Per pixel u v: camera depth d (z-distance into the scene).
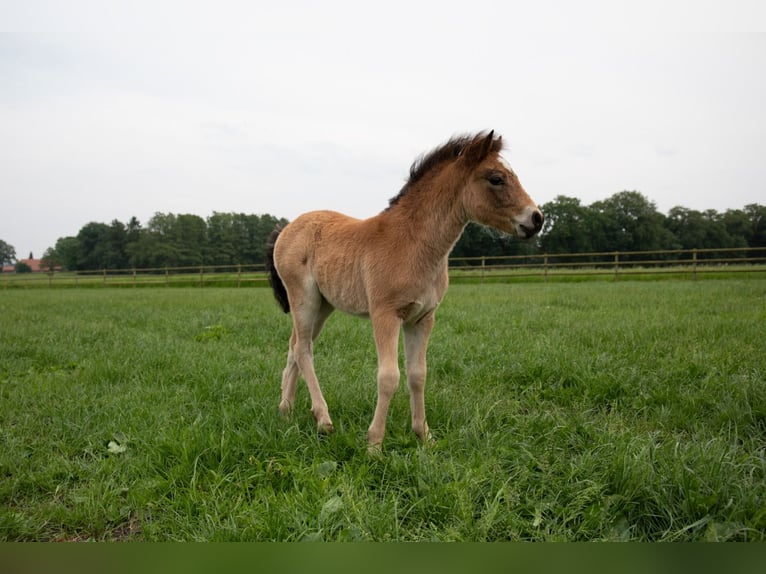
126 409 3.79
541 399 4.06
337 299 3.64
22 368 5.34
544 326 6.76
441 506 2.36
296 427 3.31
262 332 7.13
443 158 3.35
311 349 3.91
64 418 3.66
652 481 2.40
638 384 4.02
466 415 3.53
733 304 8.41
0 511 2.54
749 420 3.24
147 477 2.80
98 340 6.73
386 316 3.18
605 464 2.62
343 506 2.33
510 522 2.24
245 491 2.63
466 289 14.56
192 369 4.87
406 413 3.66
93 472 2.89
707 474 2.43
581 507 2.36
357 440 3.17
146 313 10.09
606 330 6.00
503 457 2.84
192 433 3.15
